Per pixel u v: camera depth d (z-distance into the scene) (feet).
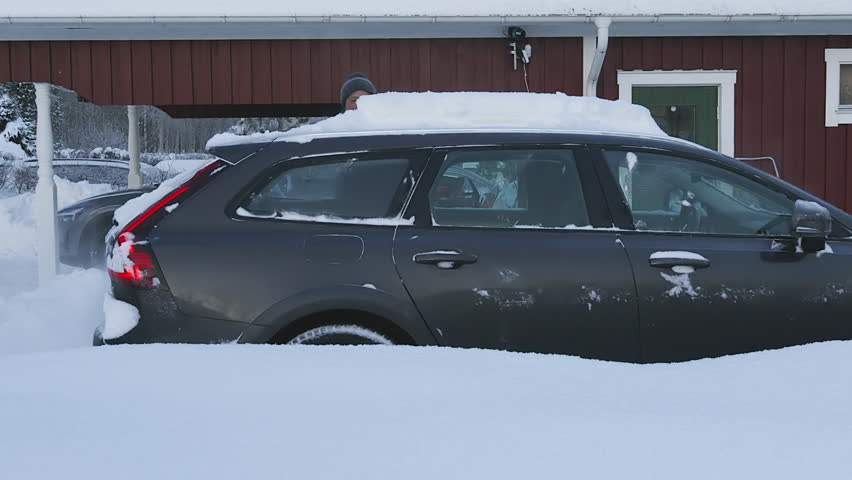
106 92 32.55
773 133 33.19
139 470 5.89
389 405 7.42
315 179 12.98
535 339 12.62
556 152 13.37
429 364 8.95
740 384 8.55
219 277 12.32
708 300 12.73
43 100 29.96
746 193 13.48
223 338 12.29
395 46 32.86
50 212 29.91
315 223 12.71
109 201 35.19
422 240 12.66
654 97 33.32
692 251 12.89
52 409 7.21
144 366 8.68
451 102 14.03
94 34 31.99
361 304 12.42
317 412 7.18
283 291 12.33
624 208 13.19
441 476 5.86
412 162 13.08
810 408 7.63
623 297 12.66
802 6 30.78
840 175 33.27
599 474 5.94
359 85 23.25
